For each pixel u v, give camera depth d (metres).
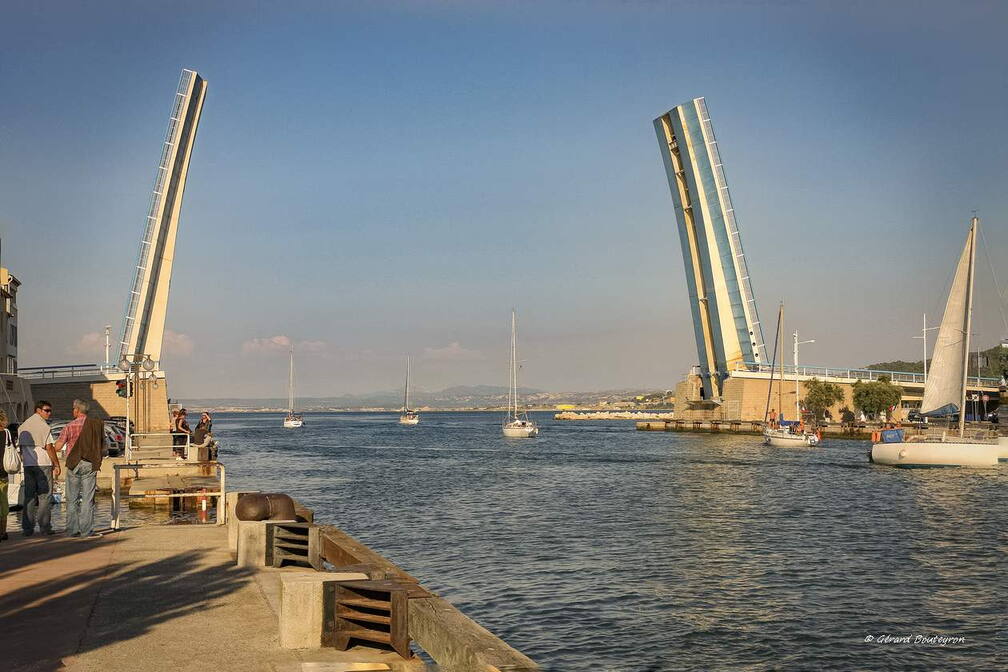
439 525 32.47
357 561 10.07
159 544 15.39
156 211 78.38
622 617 18.88
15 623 9.88
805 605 19.97
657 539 29.14
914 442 59.34
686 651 16.56
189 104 76.75
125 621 9.98
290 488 46.72
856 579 22.72
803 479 52.09
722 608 19.64
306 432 151.25
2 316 72.06
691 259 97.06
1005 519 34.19
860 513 36.12
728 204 90.94
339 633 8.93
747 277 95.31
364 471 58.91
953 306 60.84
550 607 19.69
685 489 46.25
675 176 92.56
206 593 11.40
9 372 74.94
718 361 102.56
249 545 13.23
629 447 89.62
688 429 120.12
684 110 87.12
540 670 6.30
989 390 113.12
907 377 121.44
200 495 20.52
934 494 43.53
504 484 49.12
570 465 64.75
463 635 7.11
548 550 26.94
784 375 111.50
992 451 57.75
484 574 23.19
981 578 22.89
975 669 15.67
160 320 82.19
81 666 8.26
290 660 8.48
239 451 86.38
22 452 16.41
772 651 16.61
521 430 113.44
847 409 115.38
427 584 22.00
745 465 63.81
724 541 28.70
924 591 21.36
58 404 80.81
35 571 12.83
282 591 8.95
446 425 199.25
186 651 8.78
